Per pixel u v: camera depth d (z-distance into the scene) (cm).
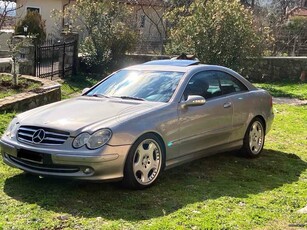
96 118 469
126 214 416
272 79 1839
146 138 479
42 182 495
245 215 427
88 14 1739
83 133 445
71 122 461
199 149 555
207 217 416
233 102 608
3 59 1354
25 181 496
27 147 459
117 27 1753
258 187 523
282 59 1831
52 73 1495
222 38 1589
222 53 1605
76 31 1883
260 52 1689
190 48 1627
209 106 564
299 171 607
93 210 422
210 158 647
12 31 2041
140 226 389
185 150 533
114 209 427
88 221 397
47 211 415
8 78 1086
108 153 443
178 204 448
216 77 607
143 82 568
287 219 425
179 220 405
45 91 948
